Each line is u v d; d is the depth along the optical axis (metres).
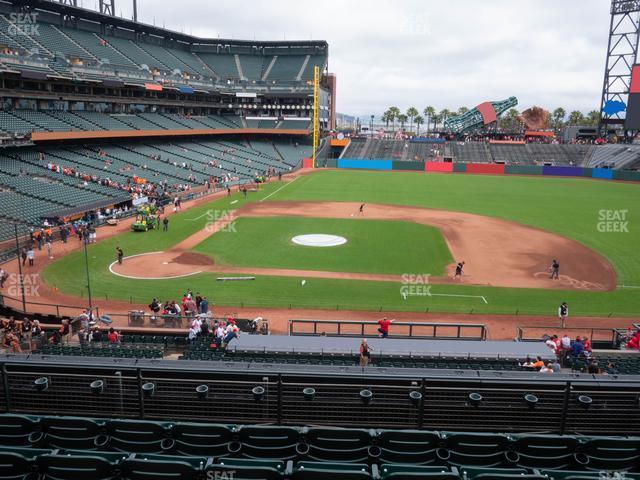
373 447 8.61
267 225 57.56
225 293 35.38
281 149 131.00
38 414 10.19
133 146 91.81
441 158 129.50
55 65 73.12
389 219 61.84
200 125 113.38
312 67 139.50
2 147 61.88
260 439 8.84
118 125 86.12
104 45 98.88
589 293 36.47
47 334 25.22
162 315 27.69
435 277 39.78
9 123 65.06
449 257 45.44
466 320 31.27
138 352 20.48
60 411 10.15
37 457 7.50
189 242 49.25
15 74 64.56
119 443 8.88
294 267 41.81
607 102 123.62
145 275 38.88
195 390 10.06
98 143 84.94
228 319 26.58
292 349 20.72
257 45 143.12
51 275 38.16
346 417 10.10
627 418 9.91
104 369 10.05
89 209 55.44
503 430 10.02
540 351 20.92
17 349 21.55
